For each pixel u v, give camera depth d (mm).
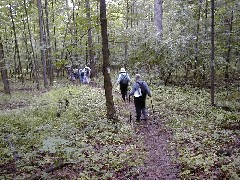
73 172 8117
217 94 18453
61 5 33094
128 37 25625
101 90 21562
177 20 23328
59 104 16391
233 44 21625
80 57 30188
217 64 21250
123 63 30891
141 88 12992
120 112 14898
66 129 11711
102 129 11812
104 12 12039
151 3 44188
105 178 7664
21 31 32906
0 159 9234
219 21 22047
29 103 20172
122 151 9469
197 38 21453
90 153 9359
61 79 35594
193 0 23719
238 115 13391
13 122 13594
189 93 19109
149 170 8172
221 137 10328
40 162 8641
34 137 11023
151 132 11734
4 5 26984
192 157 8438
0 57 26812
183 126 12133
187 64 22438
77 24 15547
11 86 32906
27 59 38969
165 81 22156
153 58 21953
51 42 35781
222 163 7980
